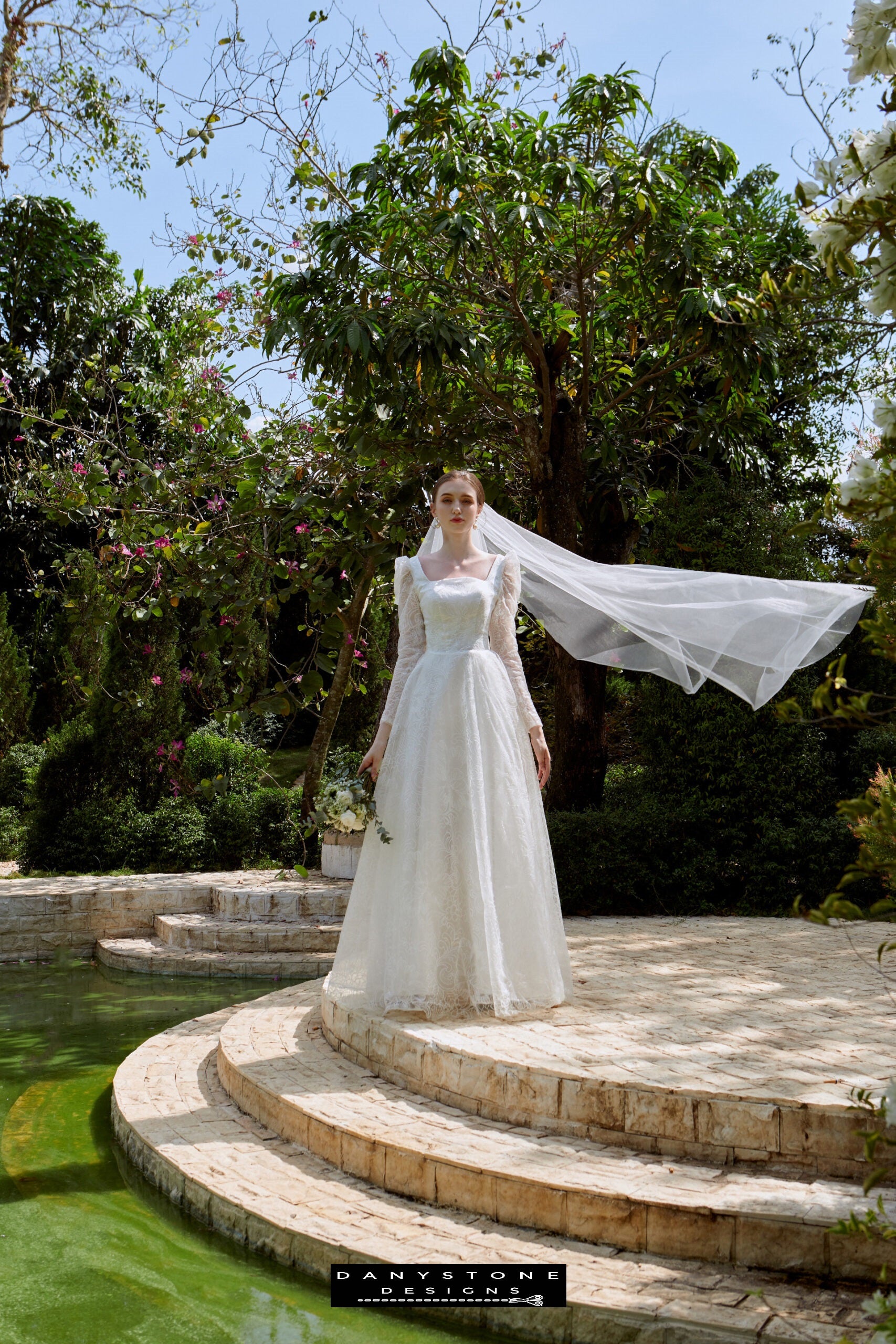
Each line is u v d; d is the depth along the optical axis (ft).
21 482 30.25
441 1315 8.39
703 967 16.24
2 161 49.55
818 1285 8.05
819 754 25.58
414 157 23.97
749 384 24.56
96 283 58.75
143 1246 9.86
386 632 41.14
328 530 21.44
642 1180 9.17
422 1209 9.78
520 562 16.99
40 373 53.26
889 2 4.49
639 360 30.42
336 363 22.94
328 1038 14.39
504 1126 10.78
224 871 33.37
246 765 38.11
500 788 13.62
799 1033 11.87
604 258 25.48
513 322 27.04
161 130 23.91
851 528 25.34
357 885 14.51
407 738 13.85
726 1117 9.53
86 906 26.63
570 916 24.50
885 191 4.64
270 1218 9.53
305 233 26.94
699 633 17.78
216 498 24.16
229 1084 13.46
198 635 38.70
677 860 25.43
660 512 28.99
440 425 22.76
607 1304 7.77
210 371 26.18
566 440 28.02
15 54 47.26
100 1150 12.61
